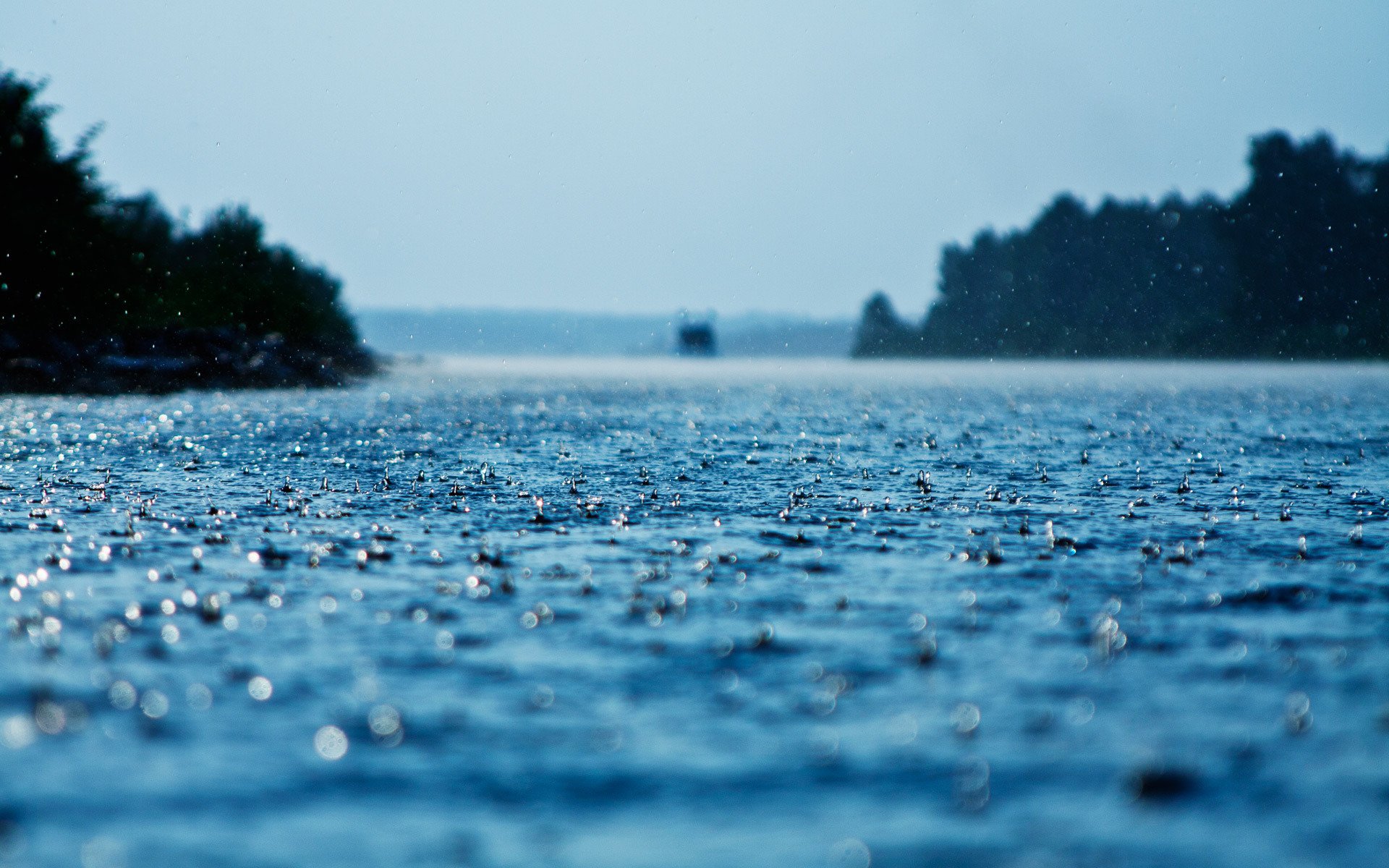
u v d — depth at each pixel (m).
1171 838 3.21
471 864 3.04
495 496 10.05
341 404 25.31
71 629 5.21
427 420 20.28
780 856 3.10
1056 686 4.48
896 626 5.39
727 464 12.91
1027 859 3.09
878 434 17.66
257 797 3.42
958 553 7.35
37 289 29.17
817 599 5.97
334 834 3.19
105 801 3.38
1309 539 7.98
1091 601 5.95
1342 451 15.08
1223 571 6.77
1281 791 3.50
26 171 29.17
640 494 10.24
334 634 5.17
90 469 11.77
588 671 4.64
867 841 3.19
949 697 4.34
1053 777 3.61
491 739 3.89
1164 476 11.98
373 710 4.15
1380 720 4.11
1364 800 3.44
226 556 7.07
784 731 3.98
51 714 4.08
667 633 5.23
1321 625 5.45
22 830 3.20
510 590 6.14
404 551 7.31
